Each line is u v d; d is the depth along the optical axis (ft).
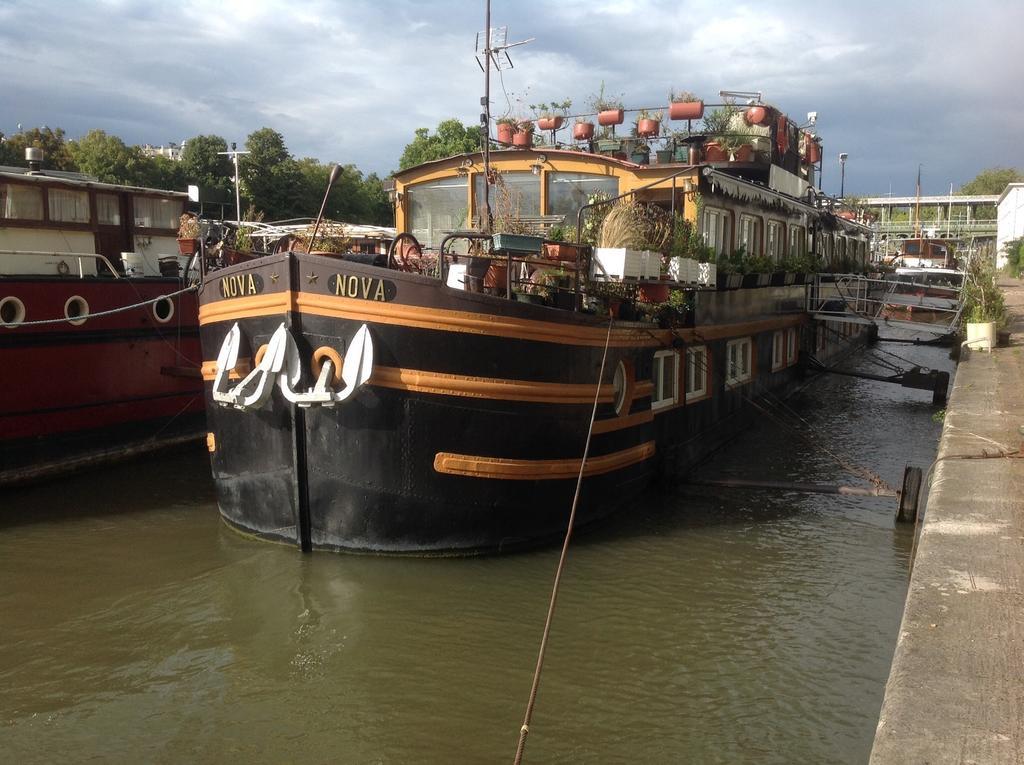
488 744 19.72
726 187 43.93
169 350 49.01
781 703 21.31
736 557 30.99
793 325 64.28
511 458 29.01
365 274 26.76
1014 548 19.16
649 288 34.19
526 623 25.45
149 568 30.27
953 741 11.80
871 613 26.35
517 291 31.17
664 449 39.27
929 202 302.25
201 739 20.08
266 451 29.27
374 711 21.06
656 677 22.54
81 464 44.45
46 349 42.22
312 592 27.22
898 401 64.59
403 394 27.35
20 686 22.47
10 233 43.29
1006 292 132.87
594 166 42.78
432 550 29.22
